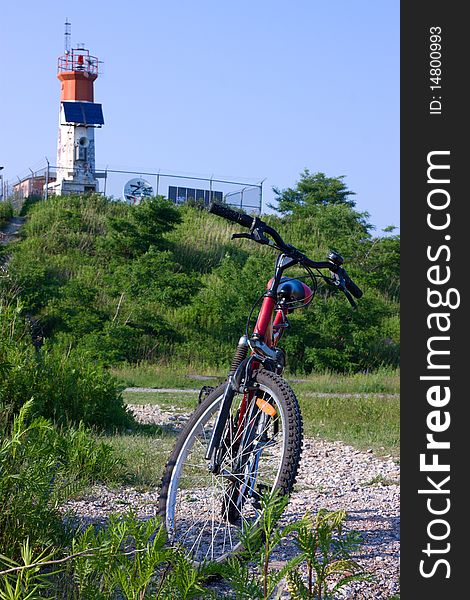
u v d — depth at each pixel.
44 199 43.34
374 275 35.53
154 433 10.16
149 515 5.16
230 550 3.71
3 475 3.46
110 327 26.25
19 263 29.94
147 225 34.16
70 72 56.06
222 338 29.28
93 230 37.44
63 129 54.31
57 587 3.08
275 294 4.02
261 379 3.80
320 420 13.14
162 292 30.16
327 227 43.53
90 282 31.19
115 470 6.49
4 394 8.48
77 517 4.49
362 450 10.07
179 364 26.52
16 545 3.45
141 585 2.36
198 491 5.36
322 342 29.08
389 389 21.70
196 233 38.28
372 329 29.59
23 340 9.71
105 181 43.75
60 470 3.94
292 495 6.66
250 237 4.01
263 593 2.38
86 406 9.52
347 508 5.75
